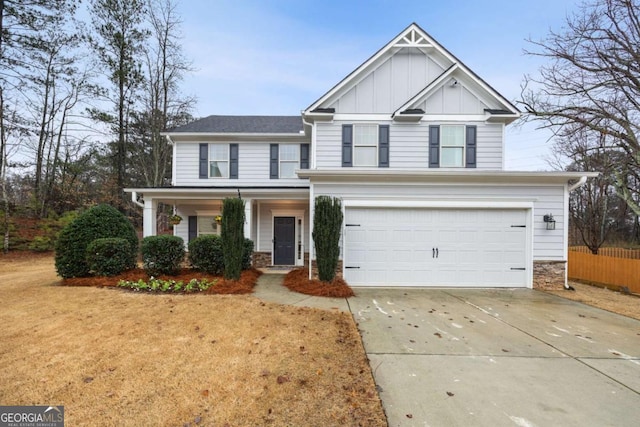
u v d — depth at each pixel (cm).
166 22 1753
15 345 406
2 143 1698
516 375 352
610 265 884
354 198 845
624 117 1077
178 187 1195
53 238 1647
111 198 1869
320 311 590
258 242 1257
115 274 823
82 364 356
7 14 1559
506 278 840
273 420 264
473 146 1039
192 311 564
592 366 378
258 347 410
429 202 841
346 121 1057
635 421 272
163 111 1820
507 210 842
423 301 691
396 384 327
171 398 293
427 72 1066
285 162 1284
